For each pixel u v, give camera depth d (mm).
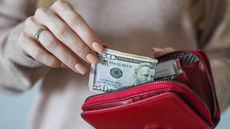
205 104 539
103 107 554
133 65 574
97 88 594
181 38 815
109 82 588
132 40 766
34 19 614
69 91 761
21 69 726
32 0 766
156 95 503
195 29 921
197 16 917
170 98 494
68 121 757
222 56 916
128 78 581
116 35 761
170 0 798
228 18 912
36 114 780
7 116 1271
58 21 575
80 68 591
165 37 794
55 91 771
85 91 754
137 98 524
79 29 567
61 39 572
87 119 583
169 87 504
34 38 619
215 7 908
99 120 572
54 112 768
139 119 545
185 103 505
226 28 921
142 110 525
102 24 757
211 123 549
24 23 671
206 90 596
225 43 918
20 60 691
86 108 572
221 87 798
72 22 569
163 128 549
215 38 923
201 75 599
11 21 768
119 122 564
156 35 783
